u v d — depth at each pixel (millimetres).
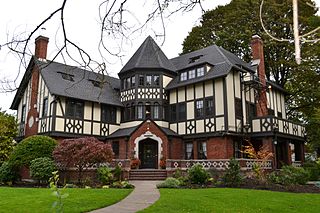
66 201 9086
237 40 25875
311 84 24859
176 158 20250
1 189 12297
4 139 19125
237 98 19750
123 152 20516
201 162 17531
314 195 10828
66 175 16188
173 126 21453
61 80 20531
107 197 9977
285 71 26578
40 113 20406
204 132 19531
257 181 14211
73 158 14922
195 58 22688
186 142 20734
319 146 24859
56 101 19203
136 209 8273
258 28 24359
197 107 20281
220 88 19219
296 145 23125
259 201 9328
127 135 20219
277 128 18969
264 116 19094
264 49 25203
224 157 18344
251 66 22125
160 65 22141
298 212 7938
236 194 10609
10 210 7895
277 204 8906
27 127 21500
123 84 23266
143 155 20719
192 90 20766
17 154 15898
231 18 25641
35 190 11930
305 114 26531
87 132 20672
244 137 19484
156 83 22125
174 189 12586
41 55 20375
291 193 11289
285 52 25062
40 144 16172
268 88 21734
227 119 18531
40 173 14656
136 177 17344
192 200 9328
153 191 12023
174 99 21781
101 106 21797
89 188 12859
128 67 23125
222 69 19516
